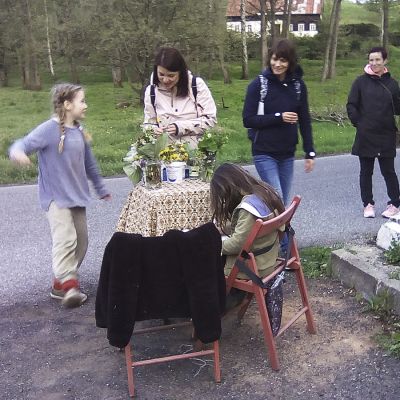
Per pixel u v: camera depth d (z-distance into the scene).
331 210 6.95
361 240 5.68
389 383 3.20
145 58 24.11
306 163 5.02
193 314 3.07
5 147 13.14
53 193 4.20
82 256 4.50
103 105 26.05
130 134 15.94
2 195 8.49
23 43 33.25
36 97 29.66
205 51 26.20
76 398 3.15
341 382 3.22
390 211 6.46
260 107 4.69
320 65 40.69
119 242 2.94
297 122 4.77
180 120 4.42
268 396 3.11
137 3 23.56
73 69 34.22
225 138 4.32
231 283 3.41
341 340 3.70
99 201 7.80
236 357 3.53
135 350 3.66
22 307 4.36
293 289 4.50
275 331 3.44
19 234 6.41
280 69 4.60
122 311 3.00
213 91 29.81
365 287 4.25
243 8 35.97
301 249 5.42
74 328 3.99
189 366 3.44
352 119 6.25
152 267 3.00
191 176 4.34
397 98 6.13
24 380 3.34
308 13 56.59
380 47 6.04
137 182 4.26
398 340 3.57
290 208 3.43
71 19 26.86
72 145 4.18
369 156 6.24
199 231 3.02
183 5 24.66
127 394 3.17
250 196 3.41
